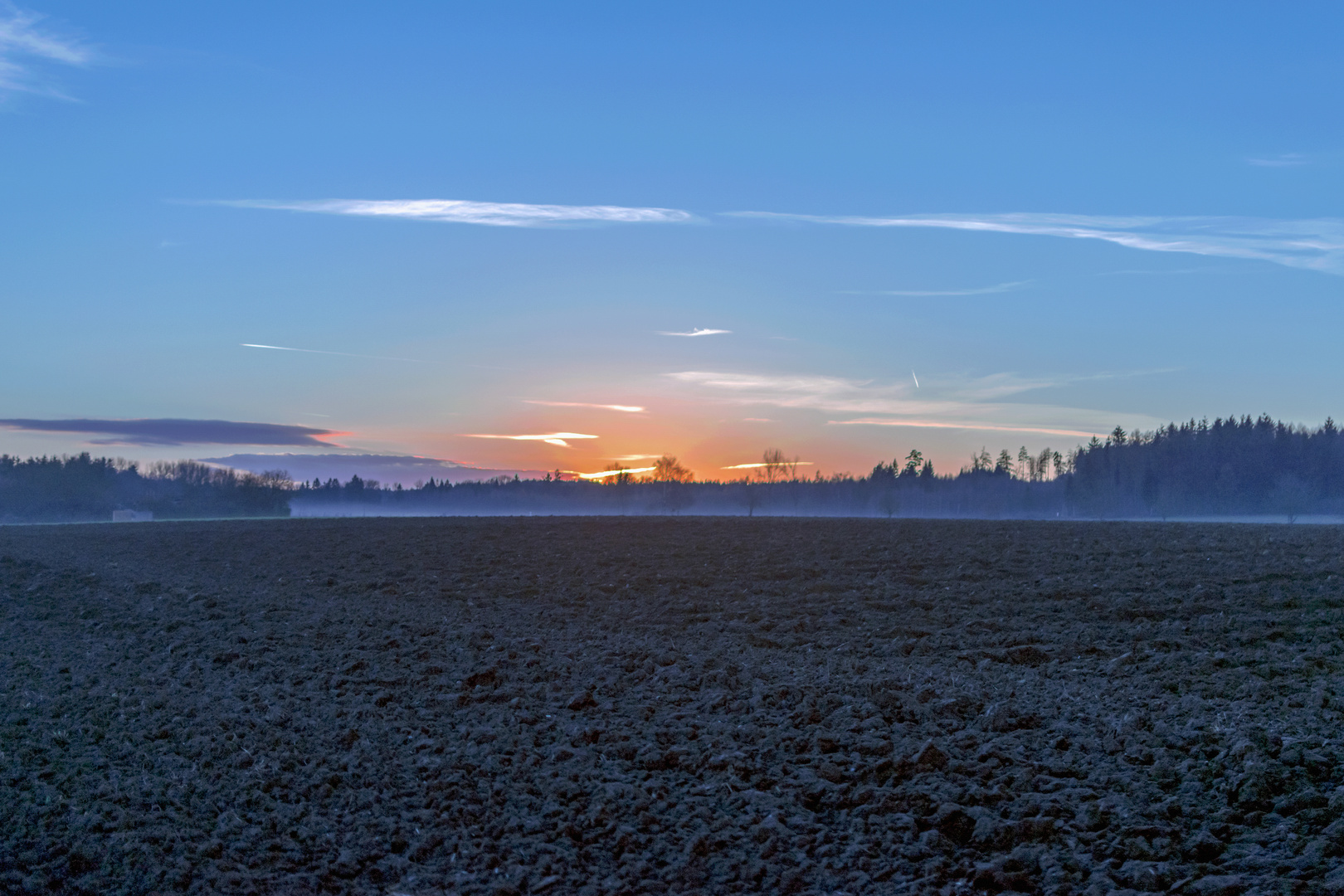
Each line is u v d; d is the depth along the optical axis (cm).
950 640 1304
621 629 1466
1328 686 953
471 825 737
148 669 1228
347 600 1744
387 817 746
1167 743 826
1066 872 639
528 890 640
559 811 761
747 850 692
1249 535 2059
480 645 1340
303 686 1140
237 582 1944
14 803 720
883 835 708
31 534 2995
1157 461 10469
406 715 1014
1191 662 1102
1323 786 717
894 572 1802
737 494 12281
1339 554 1672
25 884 605
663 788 802
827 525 2652
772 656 1262
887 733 895
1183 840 670
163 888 612
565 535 2572
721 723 955
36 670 1193
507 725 973
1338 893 571
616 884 648
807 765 838
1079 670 1123
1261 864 622
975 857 673
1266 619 1264
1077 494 10425
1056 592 1538
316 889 630
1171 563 1708
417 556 2256
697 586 1784
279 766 831
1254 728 820
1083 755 823
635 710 1010
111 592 1833
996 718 906
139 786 762
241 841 684
